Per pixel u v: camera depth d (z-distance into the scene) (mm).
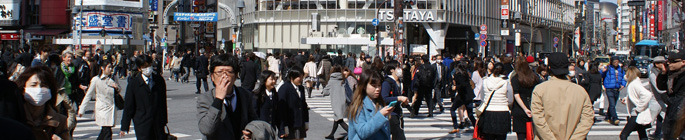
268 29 58281
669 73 8461
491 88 9070
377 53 37250
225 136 5426
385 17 52969
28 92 6586
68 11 77938
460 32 62969
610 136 12320
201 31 66375
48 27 79438
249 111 5789
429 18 53438
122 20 68188
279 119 9070
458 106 13406
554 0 95000
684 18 63250
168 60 47781
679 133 5320
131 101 8078
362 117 5629
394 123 7590
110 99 10141
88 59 18797
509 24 72688
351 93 11281
